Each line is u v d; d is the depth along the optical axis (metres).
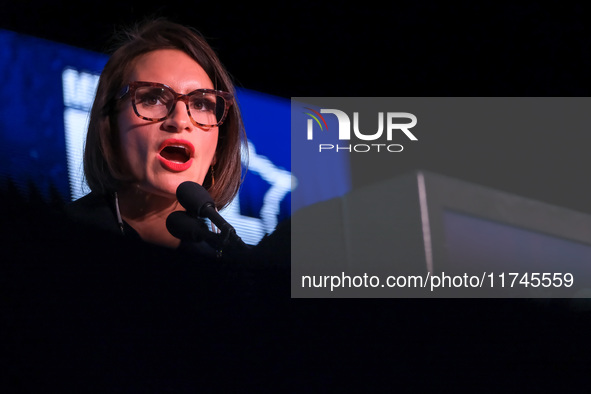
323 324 4.16
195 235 4.45
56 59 10.33
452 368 4.16
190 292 4.06
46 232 3.93
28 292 3.73
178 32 5.67
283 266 4.41
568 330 4.37
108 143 5.27
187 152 5.31
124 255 4.02
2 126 9.90
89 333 3.74
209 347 3.95
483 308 4.27
